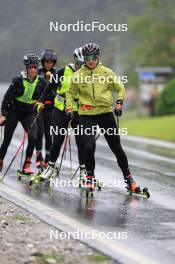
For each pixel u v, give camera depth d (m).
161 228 19.53
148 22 115.31
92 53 22.91
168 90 89.69
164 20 116.19
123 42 154.88
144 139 57.66
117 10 166.50
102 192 25.53
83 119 23.56
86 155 23.75
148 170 33.34
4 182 27.09
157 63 116.75
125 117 100.75
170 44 116.19
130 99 123.00
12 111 27.70
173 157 41.22
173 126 65.94
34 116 27.72
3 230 17.89
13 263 15.16
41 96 26.95
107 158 38.25
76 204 22.89
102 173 31.11
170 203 23.64
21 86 26.95
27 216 19.94
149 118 87.38
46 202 23.02
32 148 27.89
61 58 146.38
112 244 17.39
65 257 15.80
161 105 90.31
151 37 115.56
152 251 16.97
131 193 25.11
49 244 16.78
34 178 26.91
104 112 23.56
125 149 47.12
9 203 22.06
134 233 18.81
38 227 18.55
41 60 29.94
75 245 16.88
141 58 119.69
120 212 21.72
